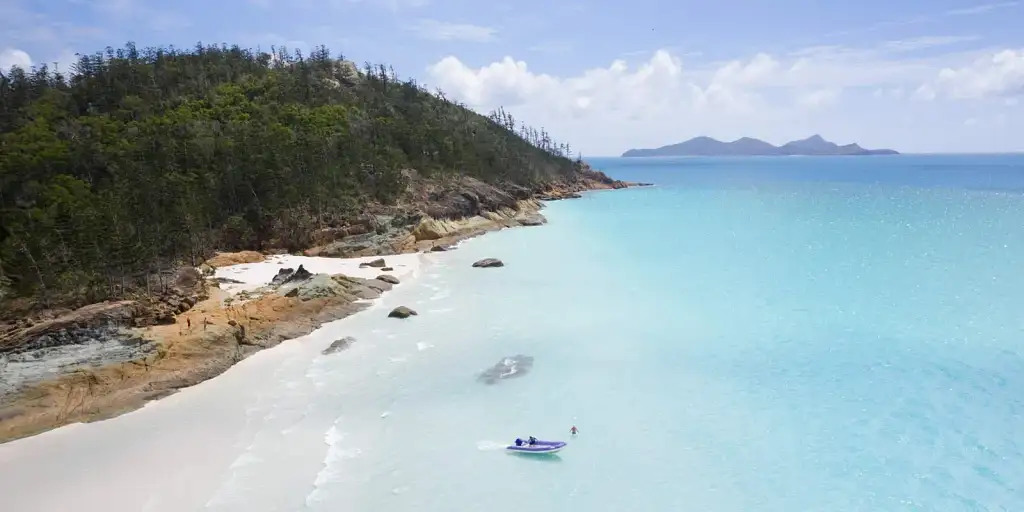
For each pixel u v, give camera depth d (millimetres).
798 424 32688
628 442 31047
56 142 77125
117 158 75500
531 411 34344
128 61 124375
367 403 35250
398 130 118125
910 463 28766
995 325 47219
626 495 26609
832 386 37281
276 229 78625
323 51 156125
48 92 104938
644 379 38625
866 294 57000
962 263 70375
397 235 83625
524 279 64688
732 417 33594
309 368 40344
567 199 163125
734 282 62656
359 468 28594
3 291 48000
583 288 60656
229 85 122125
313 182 83625
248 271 64750
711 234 96812
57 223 56594
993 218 111312
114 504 26125
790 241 88875
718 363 41094
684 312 52125
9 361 35656
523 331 47500
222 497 26359
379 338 45969
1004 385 36750
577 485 27359
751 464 28969
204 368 39250
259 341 44188
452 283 63000
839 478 27688
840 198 164375
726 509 25609
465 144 136500
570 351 43250
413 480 27609
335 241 79438
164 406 35219
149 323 42656
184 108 103625
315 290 52000
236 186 80875
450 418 33500
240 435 31750
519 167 154875
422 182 106625
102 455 30062
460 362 41250
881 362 40781
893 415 33500
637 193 187625
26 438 31844
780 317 50469
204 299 50250
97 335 39125
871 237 91375
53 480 27984
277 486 27109
